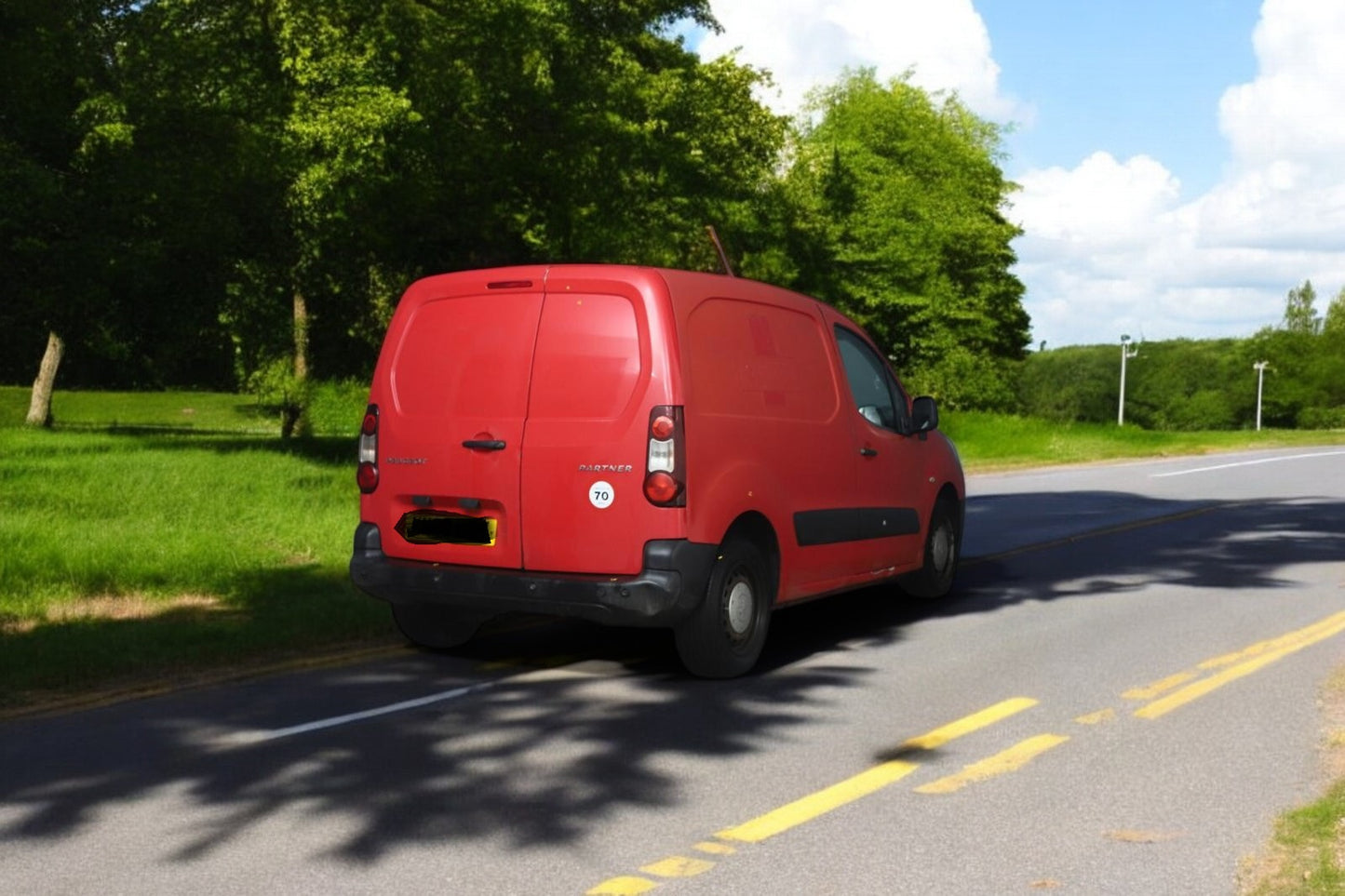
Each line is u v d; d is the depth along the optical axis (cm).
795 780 532
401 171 2208
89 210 2100
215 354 3234
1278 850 439
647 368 692
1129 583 1087
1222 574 1138
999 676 730
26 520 1261
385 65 2105
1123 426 4069
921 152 5531
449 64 2216
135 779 532
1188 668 748
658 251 2795
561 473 701
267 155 2091
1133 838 457
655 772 543
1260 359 13650
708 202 2914
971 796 509
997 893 407
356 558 764
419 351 755
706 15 3117
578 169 2477
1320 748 575
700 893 408
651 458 686
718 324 732
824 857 441
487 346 732
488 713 648
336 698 680
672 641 840
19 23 2061
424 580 732
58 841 457
